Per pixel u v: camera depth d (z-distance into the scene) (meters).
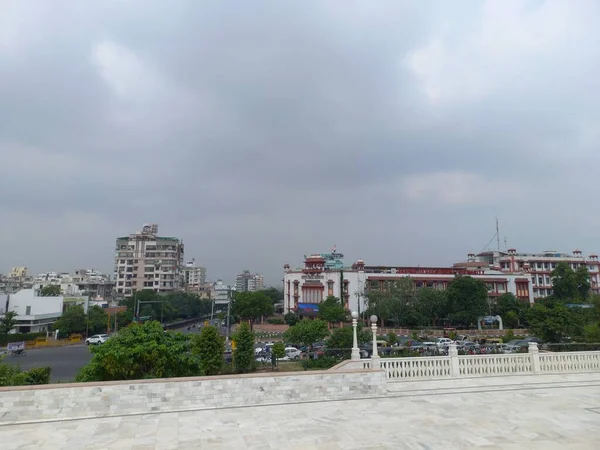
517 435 9.90
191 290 147.00
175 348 18.34
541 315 41.62
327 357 32.22
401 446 9.19
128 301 86.56
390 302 66.50
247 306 73.81
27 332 64.12
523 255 94.69
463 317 64.88
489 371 16.83
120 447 9.27
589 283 80.62
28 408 11.46
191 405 12.62
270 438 9.82
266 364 34.41
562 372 17.28
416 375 16.11
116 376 17.44
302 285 79.19
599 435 9.87
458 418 11.41
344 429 10.49
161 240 119.31
